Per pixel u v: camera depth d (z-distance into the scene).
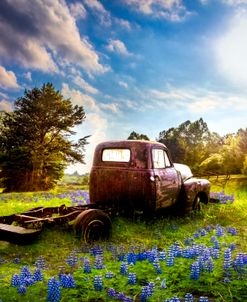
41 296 5.17
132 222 11.11
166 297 5.18
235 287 5.54
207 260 6.52
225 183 31.48
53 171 44.72
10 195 21.09
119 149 11.36
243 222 12.66
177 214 12.47
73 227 9.17
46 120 45.66
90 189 11.82
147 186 10.67
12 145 45.00
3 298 5.05
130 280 5.73
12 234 8.31
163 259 7.02
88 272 6.27
